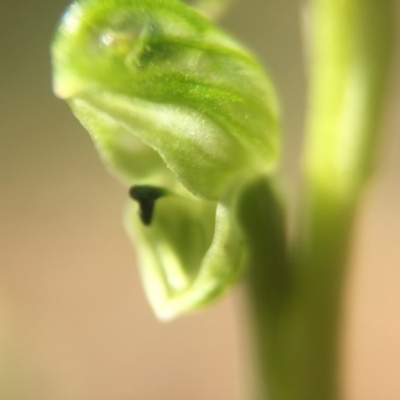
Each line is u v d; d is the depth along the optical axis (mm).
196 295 56
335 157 58
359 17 57
